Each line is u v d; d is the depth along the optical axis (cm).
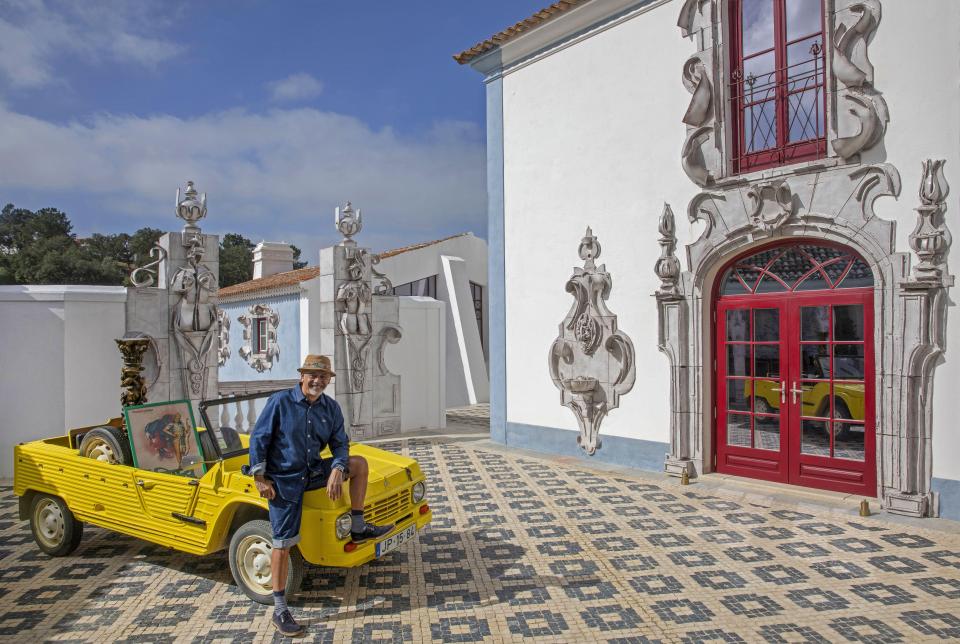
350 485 422
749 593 439
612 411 866
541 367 967
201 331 933
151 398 898
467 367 1745
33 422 835
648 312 822
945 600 422
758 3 730
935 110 584
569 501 679
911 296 591
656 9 811
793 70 698
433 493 720
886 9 612
